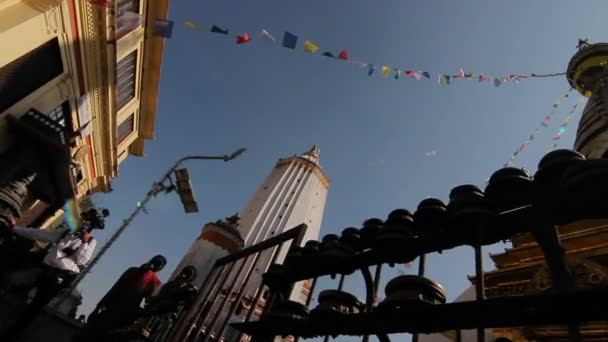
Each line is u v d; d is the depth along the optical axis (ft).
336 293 7.72
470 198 6.10
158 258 17.62
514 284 22.24
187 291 14.80
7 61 29.19
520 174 5.82
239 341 10.36
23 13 29.45
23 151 31.24
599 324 16.49
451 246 6.46
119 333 15.01
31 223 42.91
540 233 5.17
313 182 208.54
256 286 68.18
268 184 201.36
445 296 5.91
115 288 16.65
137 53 52.06
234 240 85.51
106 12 37.55
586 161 4.82
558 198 5.08
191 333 13.82
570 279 4.58
